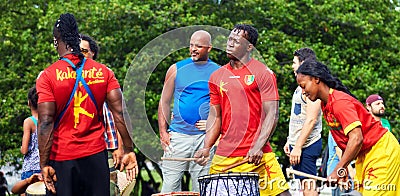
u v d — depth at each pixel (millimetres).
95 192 13164
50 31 33969
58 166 13070
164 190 15953
